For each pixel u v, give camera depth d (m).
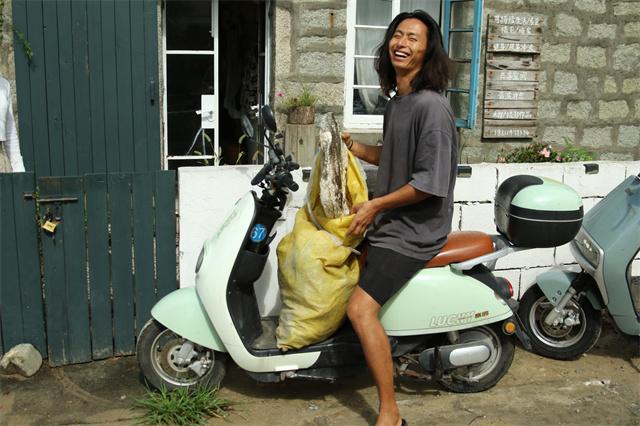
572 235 3.66
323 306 3.49
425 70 3.42
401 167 3.45
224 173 4.15
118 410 3.69
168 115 7.14
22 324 4.05
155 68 6.51
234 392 3.92
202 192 4.14
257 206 3.61
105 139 6.49
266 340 3.72
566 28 7.38
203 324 3.70
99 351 4.18
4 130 4.64
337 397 3.88
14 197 3.92
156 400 3.67
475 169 4.60
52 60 6.23
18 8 6.08
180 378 3.84
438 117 3.31
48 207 3.94
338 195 3.48
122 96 6.46
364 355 3.50
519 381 4.10
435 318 3.65
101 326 4.16
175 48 7.06
